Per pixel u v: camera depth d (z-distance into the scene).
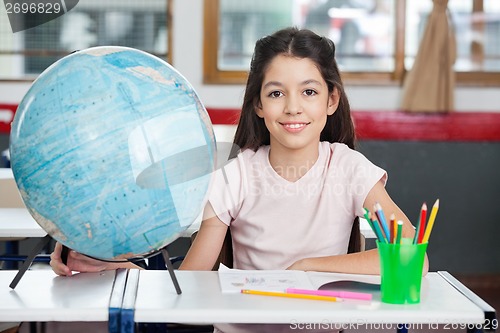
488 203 4.70
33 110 1.31
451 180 4.68
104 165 1.28
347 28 4.71
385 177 1.83
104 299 1.38
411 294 1.39
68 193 1.29
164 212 1.33
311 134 1.78
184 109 1.34
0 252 4.41
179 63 4.66
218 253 1.84
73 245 1.37
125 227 1.32
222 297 1.40
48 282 1.51
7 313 1.31
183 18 4.64
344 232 1.84
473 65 4.72
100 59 1.33
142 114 1.29
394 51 4.69
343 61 4.73
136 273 1.59
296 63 1.76
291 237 1.82
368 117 4.63
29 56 4.61
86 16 4.62
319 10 4.71
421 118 4.62
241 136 1.92
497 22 4.70
